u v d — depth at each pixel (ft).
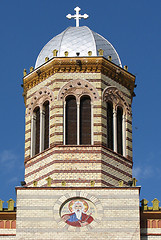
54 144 189.78
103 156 188.85
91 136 191.62
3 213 181.06
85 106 195.52
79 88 196.54
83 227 175.83
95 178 185.88
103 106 195.11
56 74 198.08
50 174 187.32
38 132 198.39
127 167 193.47
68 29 212.23
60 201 178.81
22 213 177.37
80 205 178.70
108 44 208.74
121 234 175.32
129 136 199.11
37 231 175.42
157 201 183.32
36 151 196.44
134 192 179.93
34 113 200.95
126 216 177.37
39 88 200.95
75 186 183.42
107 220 176.76
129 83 204.33
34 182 182.91
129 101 203.10
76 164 187.21
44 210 177.88
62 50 204.13
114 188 180.14
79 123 193.06
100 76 197.77
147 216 181.06
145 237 179.22
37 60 209.15
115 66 201.05
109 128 196.13
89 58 198.29
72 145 189.06
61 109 194.08
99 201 178.81
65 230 175.42
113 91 199.41
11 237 179.42
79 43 205.46
